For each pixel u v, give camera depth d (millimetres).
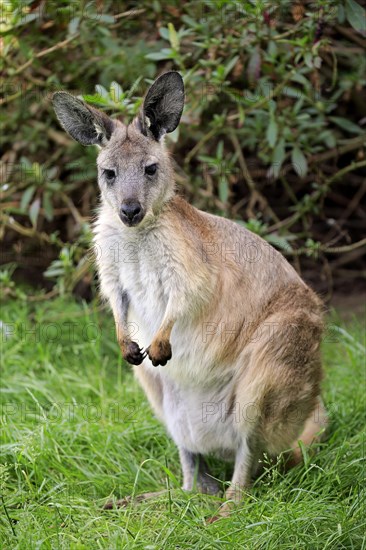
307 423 8938
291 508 7086
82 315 12453
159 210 8297
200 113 12078
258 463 8430
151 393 9070
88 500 8008
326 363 11453
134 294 8602
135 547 6590
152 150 8383
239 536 6797
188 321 8422
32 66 12758
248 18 10711
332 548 6598
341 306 13820
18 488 8039
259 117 12125
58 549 6598
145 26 12898
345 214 15031
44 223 14969
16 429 8961
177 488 8312
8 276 12781
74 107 8531
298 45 10852
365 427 8898
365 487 7551
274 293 8625
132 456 8891
